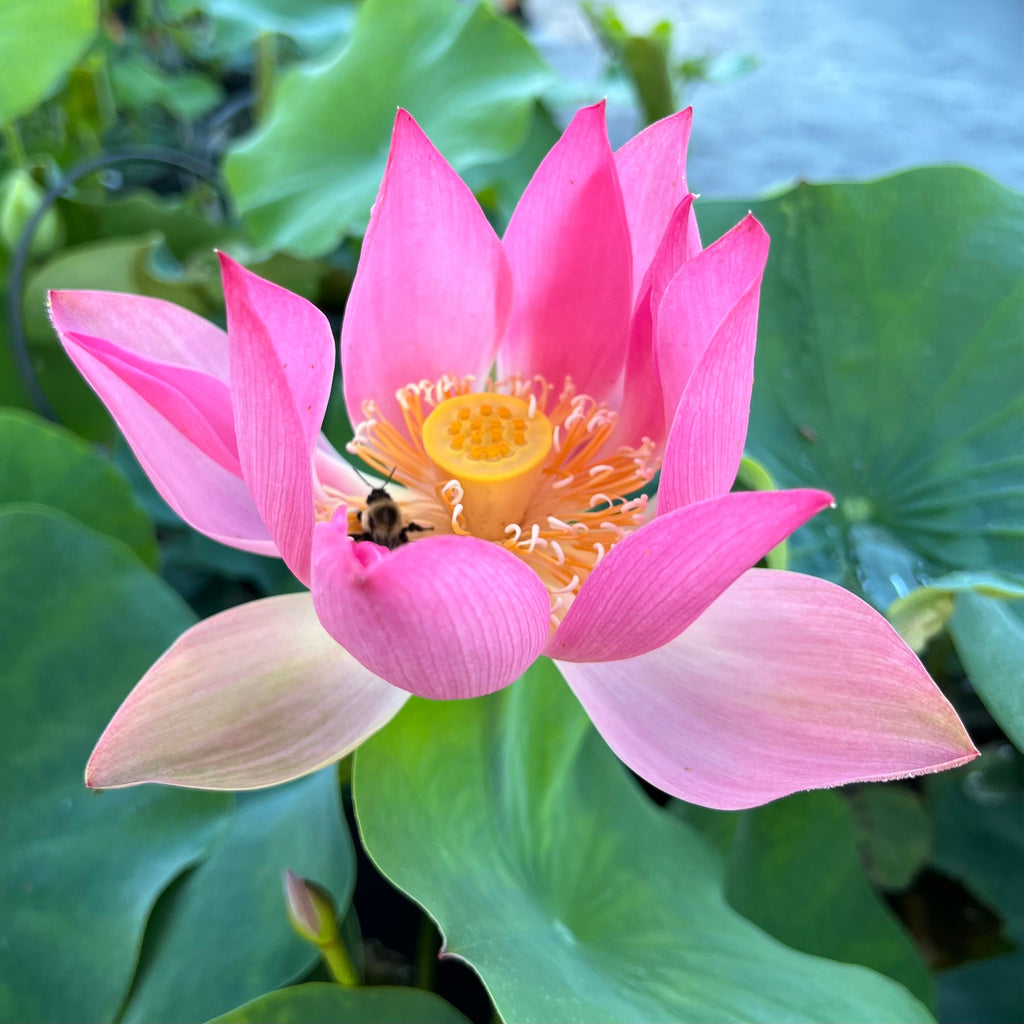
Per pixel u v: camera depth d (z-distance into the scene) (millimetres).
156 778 212
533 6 820
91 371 220
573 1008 196
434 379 274
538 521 272
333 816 253
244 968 230
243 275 178
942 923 337
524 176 421
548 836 251
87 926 230
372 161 393
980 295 297
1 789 237
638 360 254
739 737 218
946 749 204
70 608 256
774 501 177
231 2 500
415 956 319
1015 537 274
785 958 237
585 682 231
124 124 689
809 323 306
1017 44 633
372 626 182
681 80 527
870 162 542
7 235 416
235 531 245
